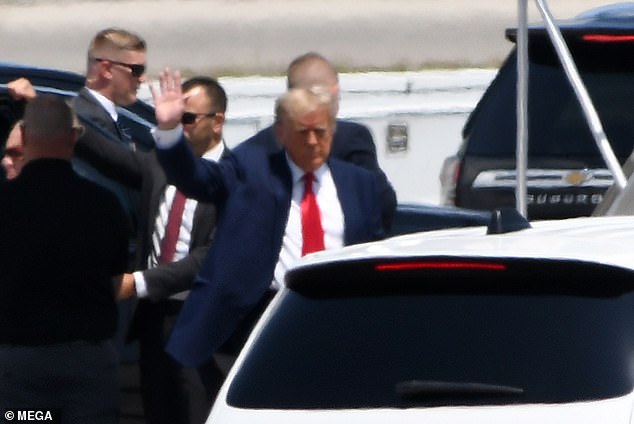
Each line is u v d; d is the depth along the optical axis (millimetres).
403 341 16766
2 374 22969
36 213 22781
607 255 16766
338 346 17094
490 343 16312
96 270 22969
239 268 23062
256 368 17422
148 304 25234
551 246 17312
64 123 22969
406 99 49312
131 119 30000
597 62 33469
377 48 82188
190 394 25062
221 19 86500
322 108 22859
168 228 25344
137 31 85562
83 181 23094
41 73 29219
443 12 86188
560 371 15844
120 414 26016
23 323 22781
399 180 47438
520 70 28766
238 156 23391
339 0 88812
